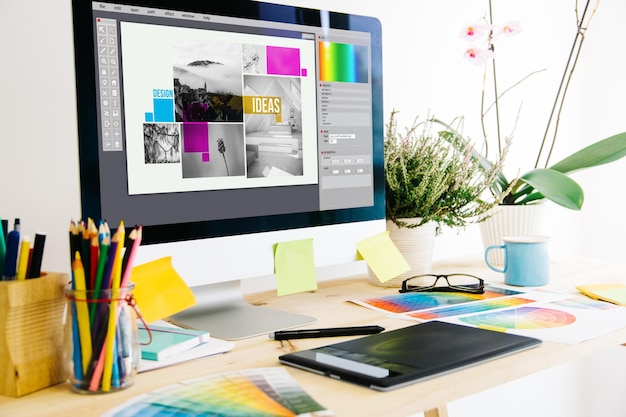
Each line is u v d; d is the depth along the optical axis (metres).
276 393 0.67
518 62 1.98
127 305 0.72
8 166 1.05
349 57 1.16
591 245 2.32
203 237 0.97
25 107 1.07
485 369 0.74
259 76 1.03
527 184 1.52
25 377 0.70
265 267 1.04
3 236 0.76
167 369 0.77
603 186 2.35
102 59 0.87
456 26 1.78
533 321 0.95
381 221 1.21
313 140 1.11
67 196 1.13
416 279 1.29
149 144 0.91
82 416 0.63
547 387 2.12
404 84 1.64
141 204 0.90
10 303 0.69
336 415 0.62
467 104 1.82
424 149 1.35
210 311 1.06
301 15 1.08
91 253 0.71
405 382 0.69
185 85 0.95
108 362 0.70
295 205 1.08
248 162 1.02
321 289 1.27
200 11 0.96
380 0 1.58
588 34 2.25
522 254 1.23
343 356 0.77
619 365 2.39
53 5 1.10
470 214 1.33
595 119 2.31
